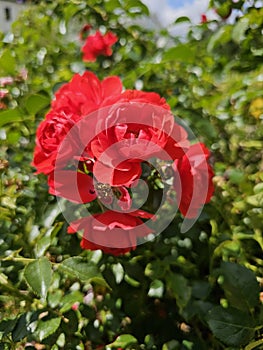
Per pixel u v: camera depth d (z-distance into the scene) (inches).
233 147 21.5
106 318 17.5
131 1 25.9
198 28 24.4
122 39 27.0
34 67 27.1
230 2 22.8
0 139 22.0
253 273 15.1
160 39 25.1
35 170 20.8
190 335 17.0
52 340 16.5
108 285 16.8
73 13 27.0
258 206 18.3
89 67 26.4
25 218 19.5
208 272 18.3
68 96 16.1
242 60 22.6
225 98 22.5
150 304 17.7
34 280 14.7
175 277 16.7
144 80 22.3
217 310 14.8
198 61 24.5
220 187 19.3
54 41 29.2
